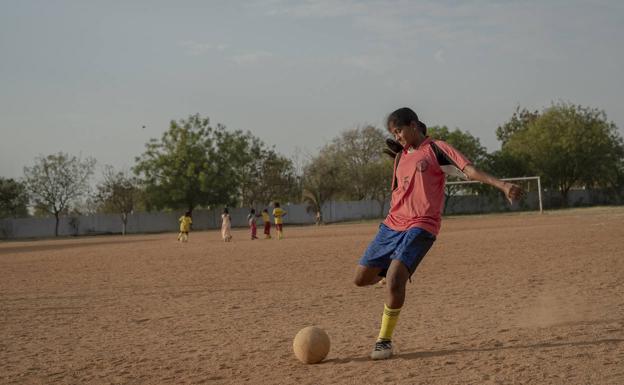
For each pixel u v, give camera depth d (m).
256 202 73.88
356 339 6.80
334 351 6.21
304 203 71.75
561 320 7.20
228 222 34.25
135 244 35.16
